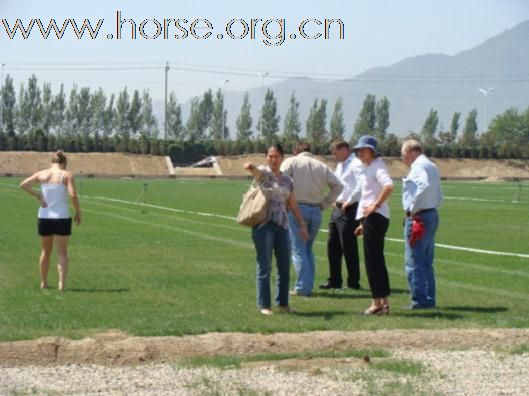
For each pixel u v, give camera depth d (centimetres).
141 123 16125
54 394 960
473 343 1203
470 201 5647
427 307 1488
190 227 3212
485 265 2119
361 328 1279
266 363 1088
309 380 1011
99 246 2498
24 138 13100
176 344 1151
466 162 13838
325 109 16300
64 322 1311
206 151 13725
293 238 1644
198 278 1842
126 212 4103
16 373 1045
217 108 16775
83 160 12750
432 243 1495
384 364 1079
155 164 13025
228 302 1528
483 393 973
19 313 1395
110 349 1121
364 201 1439
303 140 1686
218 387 984
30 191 1661
